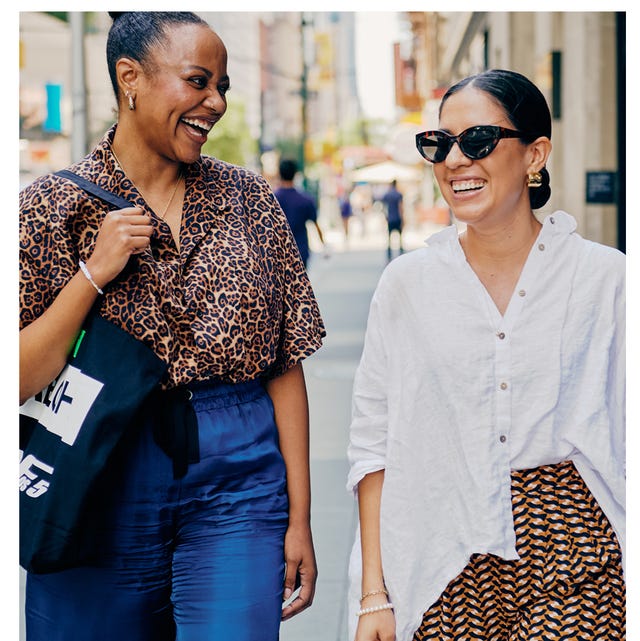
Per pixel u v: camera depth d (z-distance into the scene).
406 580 2.17
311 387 8.73
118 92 2.27
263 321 2.27
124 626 2.21
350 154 54.19
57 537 2.07
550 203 10.69
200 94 2.20
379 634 2.22
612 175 9.23
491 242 2.15
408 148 18.86
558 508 2.10
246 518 2.24
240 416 2.26
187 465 2.18
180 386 2.19
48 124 20.53
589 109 9.27
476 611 2.13
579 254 2.13
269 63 84.31
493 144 2.07
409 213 45.41
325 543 4.77
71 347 2.14
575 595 2.06
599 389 2.11
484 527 2.09
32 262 2.17
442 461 2.17
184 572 2.23
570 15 9.70
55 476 2.08
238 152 36.53
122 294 2.16
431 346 2.15
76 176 2.23
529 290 2.12
